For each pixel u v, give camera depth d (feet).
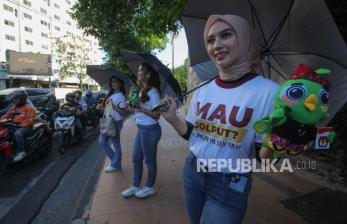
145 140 10.73
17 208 11.60
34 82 147.23
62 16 183.62
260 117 4.42
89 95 33.60
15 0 136.26
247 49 4.67
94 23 26.50
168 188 12.35
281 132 3.68
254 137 4.48
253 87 4.56
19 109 17.28
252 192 11.72
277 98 3.84
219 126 4.78
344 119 13.71
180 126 5.57
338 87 5.21
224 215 4.78
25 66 128.26
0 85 121.39
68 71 140.56
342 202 10.77
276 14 6.07
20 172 16.25
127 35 29.94
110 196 11.53
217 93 4.97
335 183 12.62
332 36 4.98
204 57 7.70
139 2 25.18
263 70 7.00
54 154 20.53
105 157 19.31
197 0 6.86
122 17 26.55
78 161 18.71
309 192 11.70
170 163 16.21
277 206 10.51
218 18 4.70
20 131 16.37
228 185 4.78
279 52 6.55
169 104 5.44
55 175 15.74
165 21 19.58
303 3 5.17
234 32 4.62
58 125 20.44
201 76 7.95
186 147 20.26
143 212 10.19
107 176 13.96
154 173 11.34
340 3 11.62
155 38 44.60
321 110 3.56
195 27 7.45
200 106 5.22
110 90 14.66
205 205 5.15
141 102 10.36
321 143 3.81
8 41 132.67
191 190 5.48
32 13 151.43
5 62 127.13
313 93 3.54
